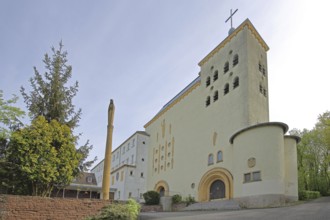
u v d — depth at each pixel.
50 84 20.98
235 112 29.00
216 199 28.55
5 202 12.85
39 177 14.86
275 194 21.08
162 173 40.06
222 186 28.50
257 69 30.72
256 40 32.25
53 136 16.23
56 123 16.94
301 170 36.78
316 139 38.31
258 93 29.56
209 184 30.17
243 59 30.27
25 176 14.89
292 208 17.08
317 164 38.25
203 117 33.91
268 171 21.78
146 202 29.03
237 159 24.78
